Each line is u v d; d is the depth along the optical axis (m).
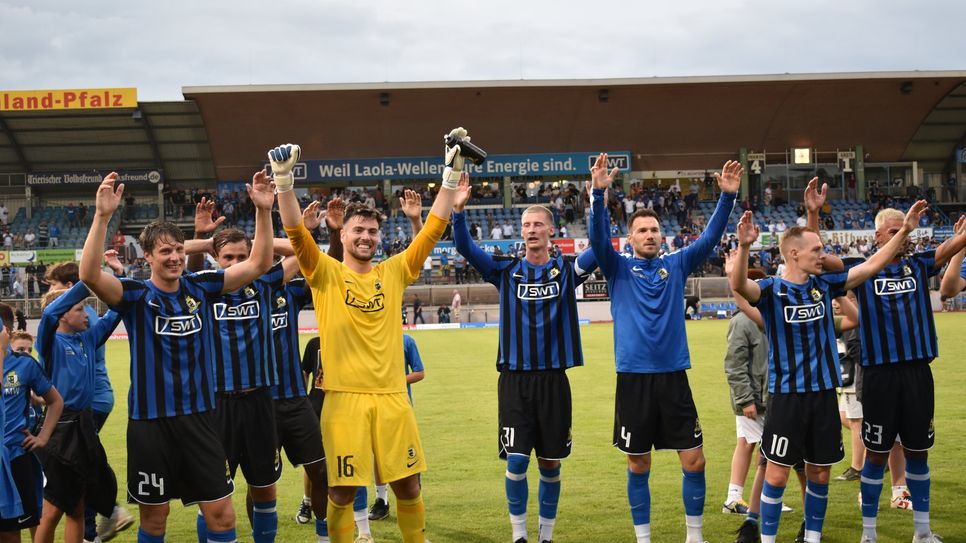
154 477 4.64
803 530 5.77
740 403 6.32
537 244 5.88
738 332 6.40
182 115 37.06
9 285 32.91
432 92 37.88
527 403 5.80
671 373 5.58
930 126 41.06
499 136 40.59
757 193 41.66
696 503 5.52
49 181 39.03
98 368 6.34
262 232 4.93
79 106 34.72
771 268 35.53
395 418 4.95
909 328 5.67
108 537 6.00
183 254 4.75
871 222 39.25
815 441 5.32
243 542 6.09
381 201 40.69
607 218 5.72
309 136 39.53
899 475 6.63
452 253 35.66
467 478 7.82
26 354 5.10
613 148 41.31
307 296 5.97
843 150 41.72
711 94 38.75
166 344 4.71
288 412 5.75
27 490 4.99
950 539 5.67
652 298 5.64
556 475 5.86
